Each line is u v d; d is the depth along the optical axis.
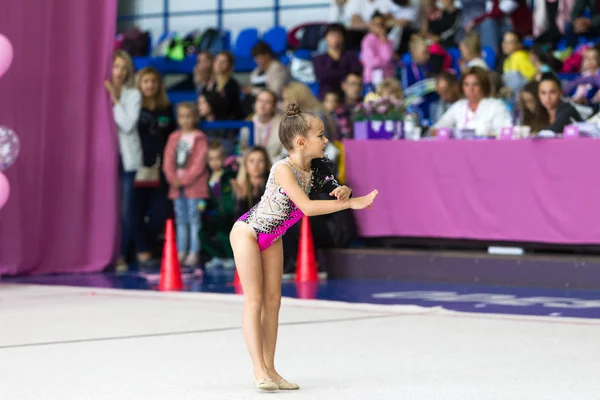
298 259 23.52
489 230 22.66
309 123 11.08
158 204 28.06
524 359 12.88
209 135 29.73
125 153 27.06
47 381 11.56
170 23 40.09
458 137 23.38
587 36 31.91
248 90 31.16
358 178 24.23
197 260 27.22
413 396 10.60
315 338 14.73
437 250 23.50
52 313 17.61
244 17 38.91
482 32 32.25
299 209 11.30
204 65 32.19
